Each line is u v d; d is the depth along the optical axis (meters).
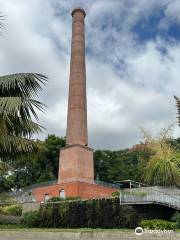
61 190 39.03
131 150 63.66
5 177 59.47
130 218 21.80
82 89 42.75
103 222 23.14
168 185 22.30
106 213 23.25
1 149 13.47
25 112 13.17
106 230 20.09
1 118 12.50
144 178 23.25
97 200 24.22
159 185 22.53
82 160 39.41
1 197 41.94
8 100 12.32
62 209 26.36
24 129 13.47
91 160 40.50
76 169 38.53
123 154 65.00
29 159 14.28
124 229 20.88
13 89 13.45
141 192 21.73
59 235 18.94
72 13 47.88
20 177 59.28
